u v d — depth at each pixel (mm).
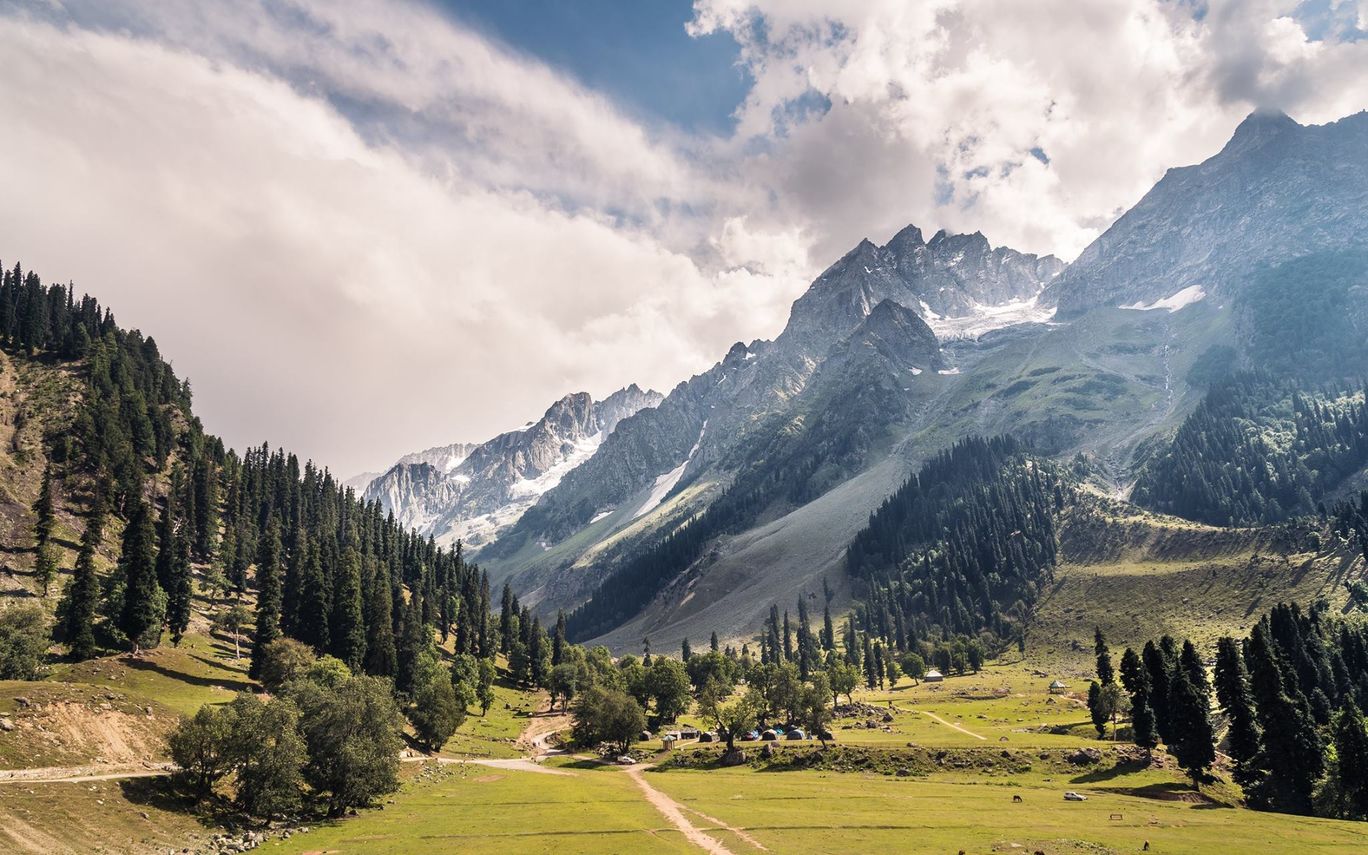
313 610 164000
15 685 87500
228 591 186875
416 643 178625
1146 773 114812
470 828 81125
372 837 77375
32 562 163750
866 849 68875
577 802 97125
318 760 88250
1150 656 124438
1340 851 67938
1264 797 103312
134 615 133250
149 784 79188
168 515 165375
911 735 157750
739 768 138500
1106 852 66688
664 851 69438
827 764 132500
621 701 164375
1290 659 148375
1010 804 93688
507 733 183000
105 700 91125
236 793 86000
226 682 133750
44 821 65188
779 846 70750
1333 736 117062
